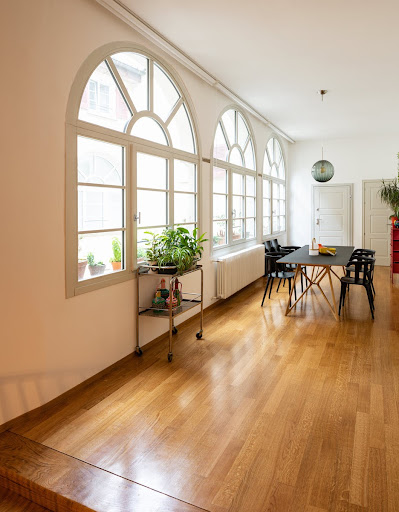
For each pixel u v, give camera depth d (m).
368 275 5.31
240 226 7.25
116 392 3.23
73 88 3.14
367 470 2.23
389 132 9.43
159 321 4.50
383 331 4.76
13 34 2.63
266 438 2.55
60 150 3.04
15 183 2.68
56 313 3.06
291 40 4.28
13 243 2.68
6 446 2.49
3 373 2.66
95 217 3.53
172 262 3.99
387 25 3.94
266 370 3.64
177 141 4.90
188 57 4.70
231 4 3.51
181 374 3.57
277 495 2.04
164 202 4.58
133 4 3.49
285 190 10.55
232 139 6.75
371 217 10.20
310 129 9.06
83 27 3.23
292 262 5.26
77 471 2.24
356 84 5.82
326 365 3.74
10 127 2.62
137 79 4.06
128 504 1.99
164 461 2.33
